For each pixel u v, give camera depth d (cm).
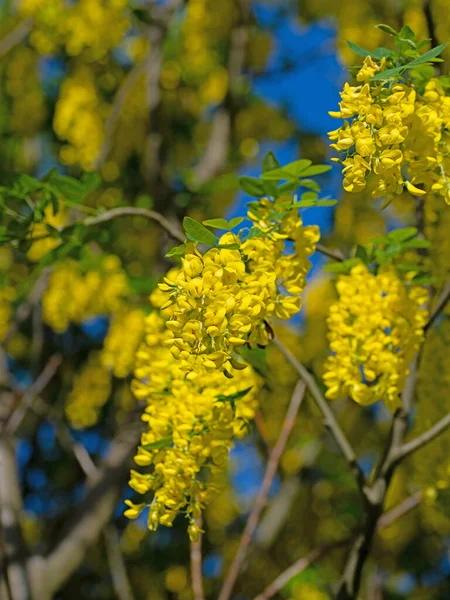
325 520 912
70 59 928
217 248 230
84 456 621
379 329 312
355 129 222
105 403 814
